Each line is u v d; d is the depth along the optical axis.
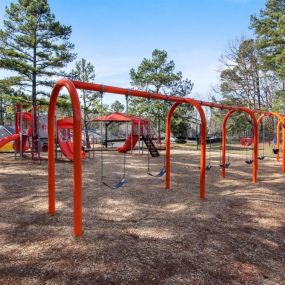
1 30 18.08
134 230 4.49
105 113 24.83
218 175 9.65
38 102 19.23
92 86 4.82
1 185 7.72
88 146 22.75
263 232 4.62
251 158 15.04
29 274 3.20
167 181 7.46
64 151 13.05
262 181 8.67
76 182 4.17
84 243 3.96
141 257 3.61
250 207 5.91
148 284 3.06
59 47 19.20
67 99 19.89
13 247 3.86
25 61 18.91
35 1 18.23
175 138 32.47
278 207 5.98
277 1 26.47
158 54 25.72
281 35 22.84
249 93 35.91
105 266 3.37
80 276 3.16
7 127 23.61
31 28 18.47
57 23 18.73
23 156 14.53
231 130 35.62
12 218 5.02
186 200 6.34
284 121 10.34
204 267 3.45
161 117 25.56
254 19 27.09
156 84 25.83
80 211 4.22
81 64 26.44
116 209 5.64
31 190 7.14
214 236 4.36
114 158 14.69
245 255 3.81
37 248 3.82
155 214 5.35
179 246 3.96
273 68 25.80
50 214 5.20
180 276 3.23
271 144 28.00
